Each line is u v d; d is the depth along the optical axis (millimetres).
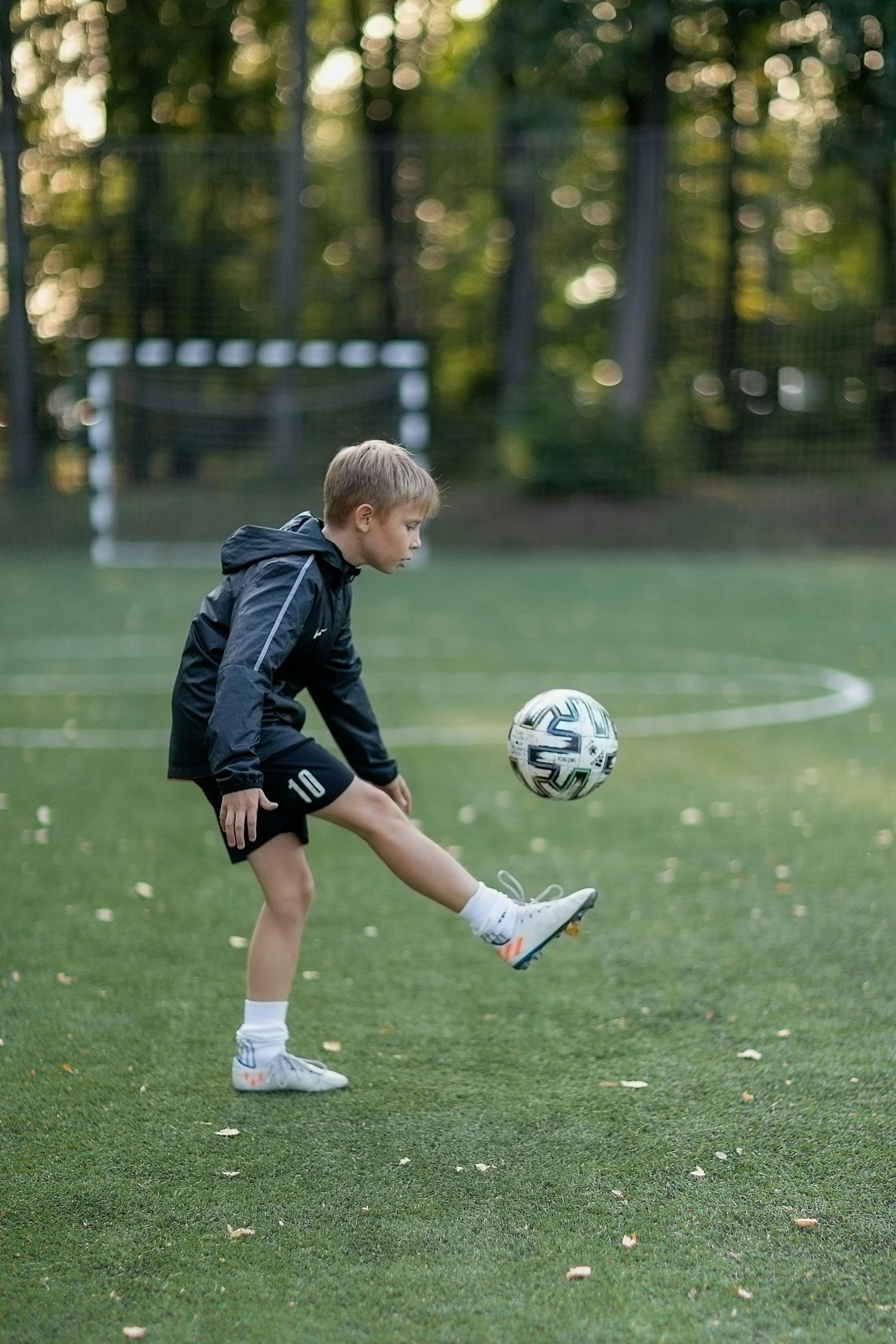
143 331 23000
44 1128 3004
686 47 22188
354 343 21766
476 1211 2639
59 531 19047
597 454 20453
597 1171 2805
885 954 4129
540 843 5469
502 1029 3582
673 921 4480
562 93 20312
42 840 5473
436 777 6645
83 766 6836
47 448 20203
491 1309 2299
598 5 19125
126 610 13117
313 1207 2656
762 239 26469
